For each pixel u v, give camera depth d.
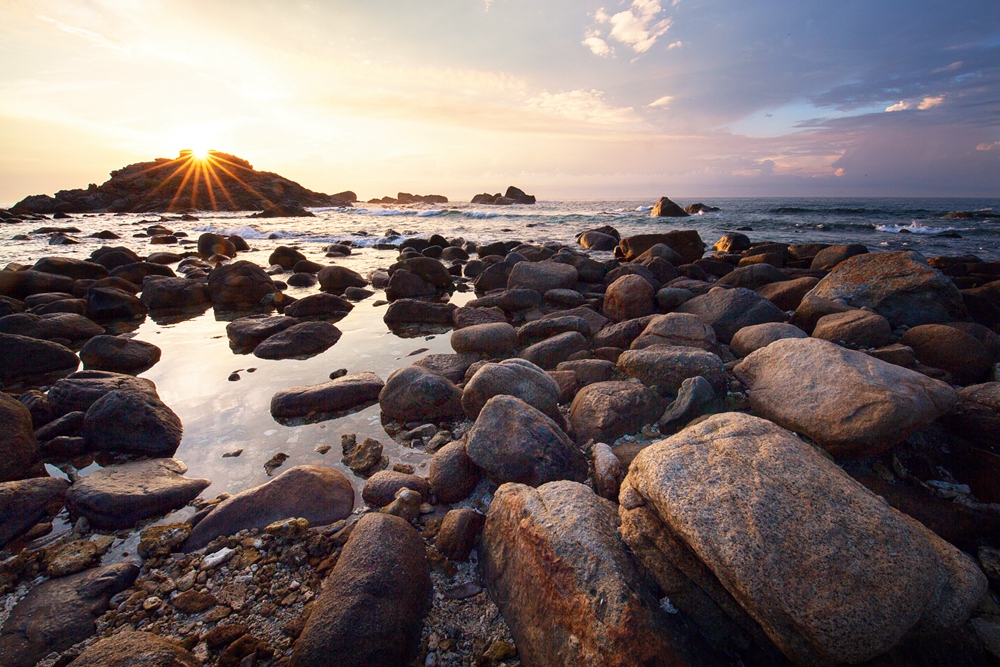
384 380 5.77
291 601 2.72
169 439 4.40
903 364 4.97
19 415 4.14
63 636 2.49
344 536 3.16
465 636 2.49
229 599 2.74
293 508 3.38
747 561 2.01
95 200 63.91
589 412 4.44
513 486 3.06
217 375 6.18
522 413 3.77
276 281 12.93
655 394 4.58
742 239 18.03
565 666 2.12
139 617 2.63
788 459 2.36
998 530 2.94
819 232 24.73
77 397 4.82
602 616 2.11
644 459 2.65
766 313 7.04
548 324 7.00
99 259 14.46
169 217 47.38
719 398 4.50
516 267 10.80
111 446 4.32
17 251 18.95
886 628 1.86
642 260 13.84
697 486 2.32
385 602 2.42
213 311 10.06
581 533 2.45
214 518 3.29
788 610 1.91
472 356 6.41
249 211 69.25
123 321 9.12
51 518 3.45
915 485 3.38
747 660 2.22
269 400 5.43
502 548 2.76
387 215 47.31
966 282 9.80
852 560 1.97
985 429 3.58
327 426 4.83
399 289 11.06
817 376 4.04
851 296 7.20
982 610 2.29
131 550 3.15
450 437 4.51
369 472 4.02
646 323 6.77
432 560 2.98
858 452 3.48
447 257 17.56
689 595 2.34
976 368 4.93
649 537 2.47
